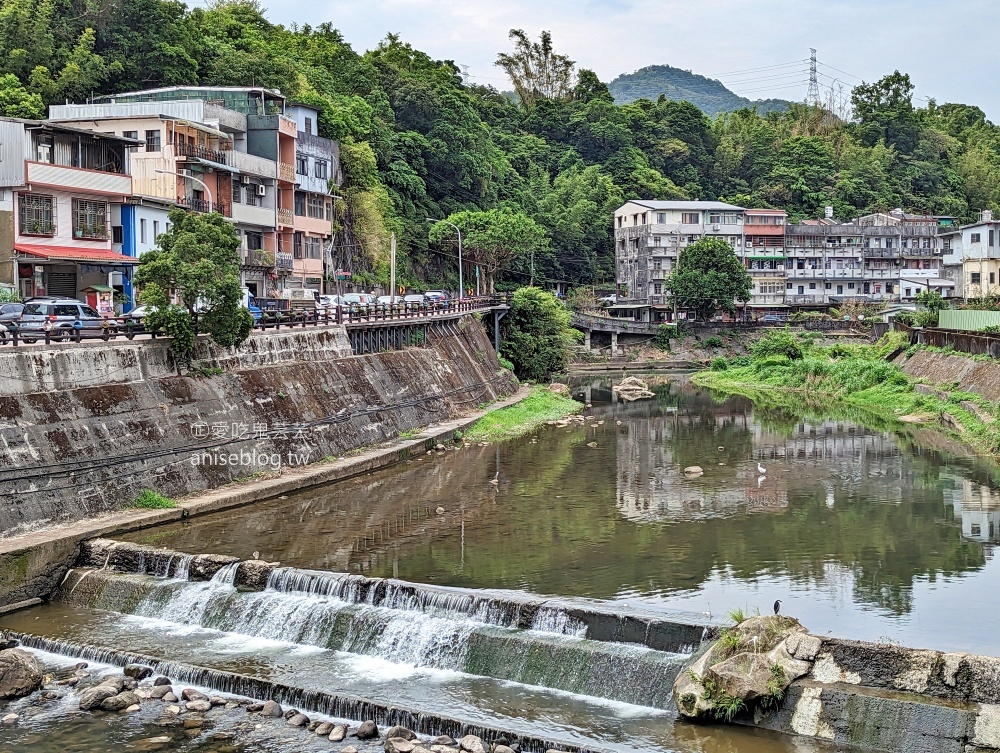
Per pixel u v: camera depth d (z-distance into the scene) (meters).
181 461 42.25
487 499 44.81
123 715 25.00
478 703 24.83
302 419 50.81
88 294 55.25
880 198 174.62
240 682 26.27
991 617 28.67
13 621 31.28
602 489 47.03
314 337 57.38
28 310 45.84
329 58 118.56
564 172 159.75
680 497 45.12
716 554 35.50
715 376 109.31
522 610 28.12
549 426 70.44
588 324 124.94
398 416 60.25
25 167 51.69
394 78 125.06
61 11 82.56
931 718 21.41
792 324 131.50
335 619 29.19
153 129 66.81
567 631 27.52
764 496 45.22
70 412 38.41
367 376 59.75
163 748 23.31
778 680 23.11
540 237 120.19
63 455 37.12
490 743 22.92
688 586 31.69
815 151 184.38
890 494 45.34
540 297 100.81
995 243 132.12
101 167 59.12
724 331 130.75
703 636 25.55
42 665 28.23
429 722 23.77
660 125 185.38
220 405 46.06
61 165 54.31
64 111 70.44
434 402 66.50
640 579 32.44
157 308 45.22
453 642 27.50
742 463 54.03
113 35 83.75
